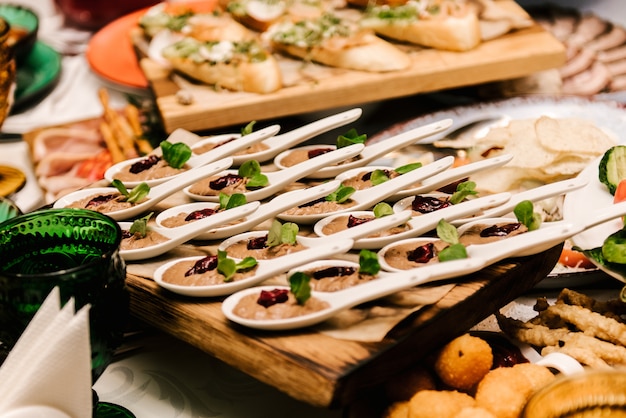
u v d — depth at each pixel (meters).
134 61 1.08
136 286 0.67
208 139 0.81
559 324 0.69
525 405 0.59
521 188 0.84
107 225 0.64
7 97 0.88
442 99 1.04
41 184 0.89
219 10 1.17
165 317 0.66
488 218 0.70
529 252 0.67
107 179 0.77
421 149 0.89
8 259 0.64
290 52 1.04
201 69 0.98
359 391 0.60
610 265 0.69
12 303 0.60
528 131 0.87
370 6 1.10
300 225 0.72
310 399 0.60
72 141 0.95
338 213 0.71
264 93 0.96
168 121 0.93
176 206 0.73
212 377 0.71
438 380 0.65
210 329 0.63
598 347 0.65
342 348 0.61
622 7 1.16
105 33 1.14
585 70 1.03
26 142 0.96
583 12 1.15
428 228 0.69
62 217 0.64
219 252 0.66
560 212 0.80
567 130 0.86
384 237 0.68
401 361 0.62
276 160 0.79
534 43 1.02
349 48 0.99
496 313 0.69
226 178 0.76
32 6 1.32
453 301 0.64
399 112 1.03
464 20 1.00
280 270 0.64
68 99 1.06
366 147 0.79
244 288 0.65
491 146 0.87
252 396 0.69
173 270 0.67
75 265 0.66
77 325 0.57
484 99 1.03
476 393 0.63
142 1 1.25
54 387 0.58
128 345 0.73
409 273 0.62
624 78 1.01
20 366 0.58
